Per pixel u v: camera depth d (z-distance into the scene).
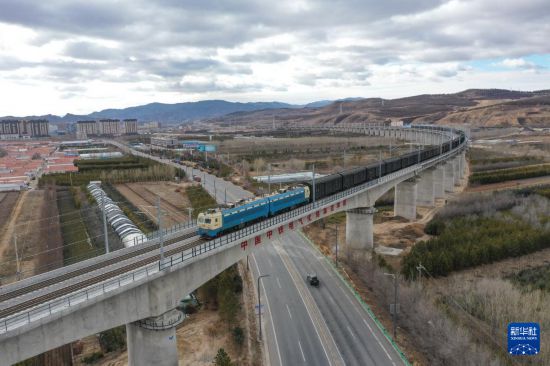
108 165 199.50
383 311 63.78
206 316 66.00
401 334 57.31
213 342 57.72
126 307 43.09
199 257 48.72
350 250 88.06
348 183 91.06
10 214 125.12
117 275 45.81
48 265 82.56
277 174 168.88
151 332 47.00
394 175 101.38
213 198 132.50
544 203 113.00
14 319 35.69
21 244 96.75
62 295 41.56
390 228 109.19
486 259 80.38
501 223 95.88
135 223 106.38
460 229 93.69
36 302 40.28
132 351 48.97
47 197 147.75
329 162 196.50
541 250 87.06
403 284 68.50
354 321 60.59
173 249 53.50
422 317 58.41
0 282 74.44
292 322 60.59
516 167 173.25
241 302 67.44
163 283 46.00
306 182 80.81
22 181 173.88
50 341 37.47
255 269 81.38
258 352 53.44
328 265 83.25
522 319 58.44
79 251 89.56
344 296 68.88
